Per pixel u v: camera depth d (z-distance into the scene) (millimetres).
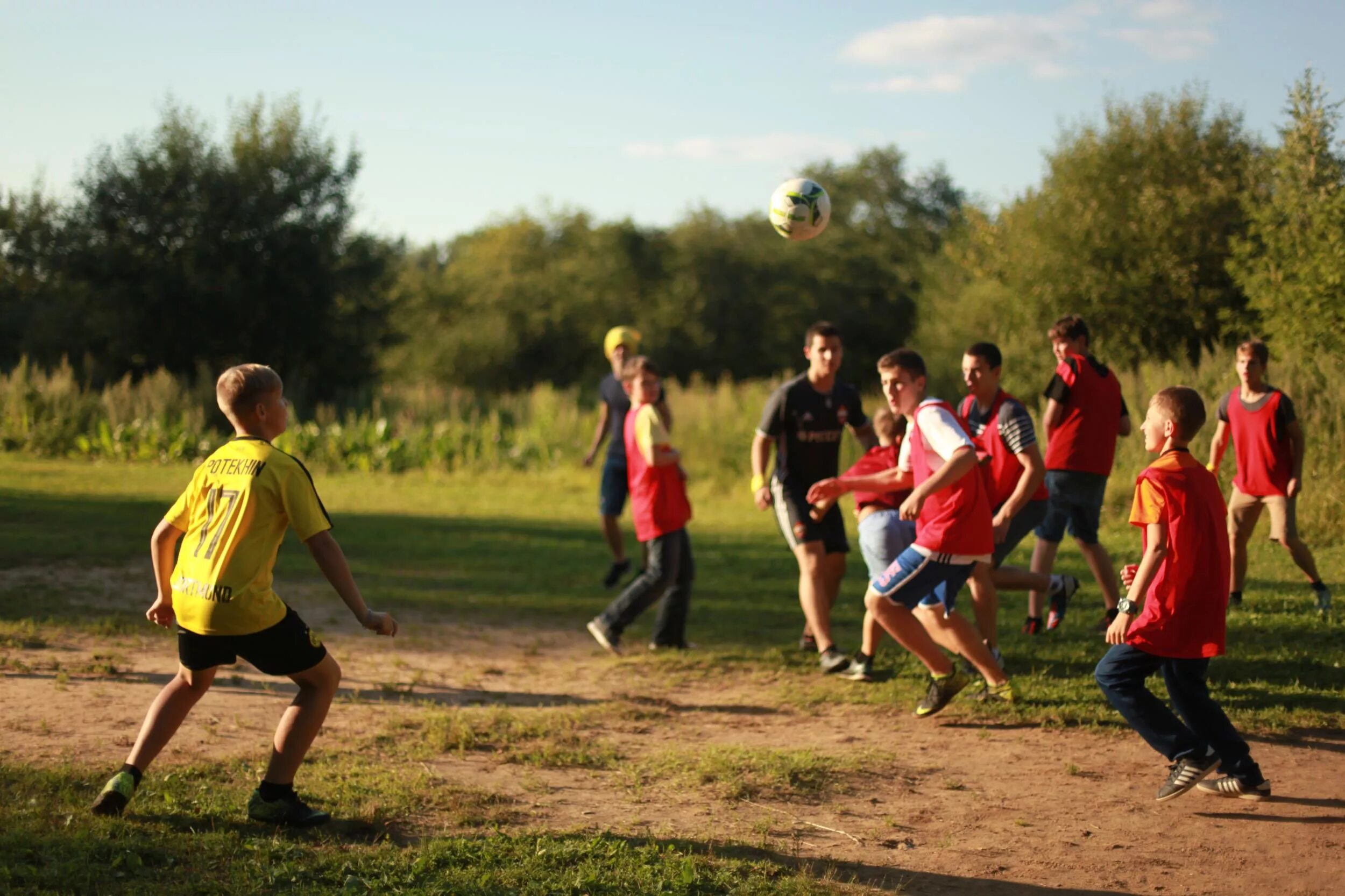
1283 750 4805
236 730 4832
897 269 53188
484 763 4621
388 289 29625
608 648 6828
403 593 8914
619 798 4219
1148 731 4125
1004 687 5508
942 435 5039
